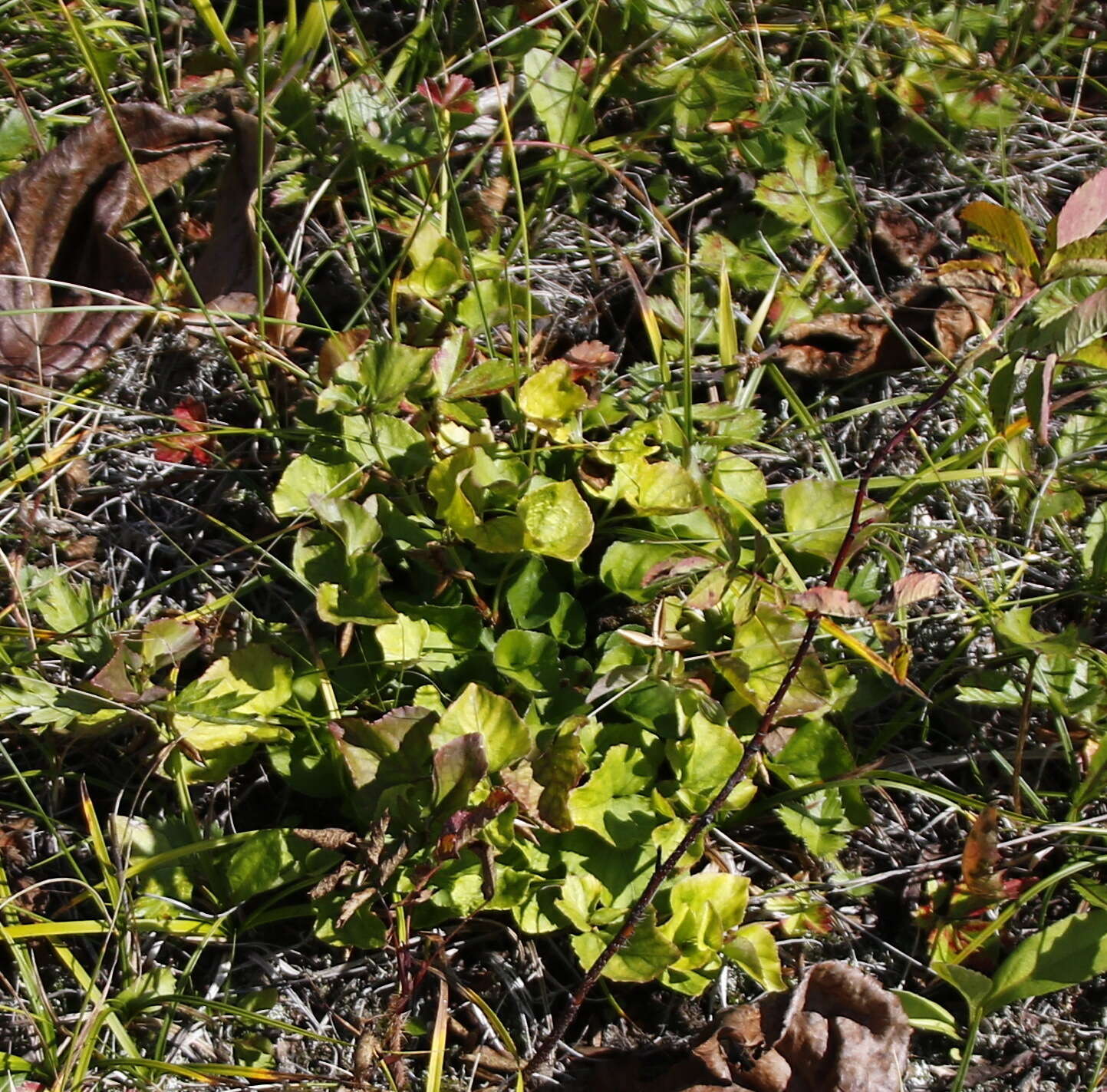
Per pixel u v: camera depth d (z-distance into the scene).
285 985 1.34
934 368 1.47
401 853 1.30
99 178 1.44
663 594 1.39
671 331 1.47
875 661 1.33
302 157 1.49
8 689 1.34
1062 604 1.44
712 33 1.53
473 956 1.35
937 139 1.54
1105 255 1.26
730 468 1.41
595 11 1.50
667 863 1.31
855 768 1.35
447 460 1.37
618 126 1.53
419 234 1.44
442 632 1.37
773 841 1.38
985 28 1.58
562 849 1.34
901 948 1.37
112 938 1.34
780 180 1.49
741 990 1.35
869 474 1.32
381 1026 1.31
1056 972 1.32
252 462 1.43
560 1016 1.34
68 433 1.43
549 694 1.36
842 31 1.56
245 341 1.44
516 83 1.52
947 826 1.39
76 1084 1.30
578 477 1.41
